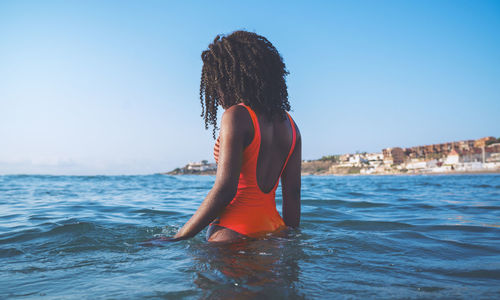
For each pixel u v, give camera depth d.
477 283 1.27
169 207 5.11
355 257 1.64
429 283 1.26
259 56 1.81
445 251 1.82
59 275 1.48
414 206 4.95
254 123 1.72
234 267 1.45
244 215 1.80
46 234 2.60
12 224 3.31
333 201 5.61
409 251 1.80
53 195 8.11
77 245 2.13
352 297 1.12
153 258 1.67
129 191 9.90
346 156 181.62
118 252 1.91
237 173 1.67
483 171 106.50
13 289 1.30
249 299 1.11
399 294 1.14
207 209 1.63
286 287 1.21
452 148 157.38
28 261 1.76
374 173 147.25
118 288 1.27
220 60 1.86
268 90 1.80
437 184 15.41
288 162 2.00
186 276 1.37
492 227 2.80
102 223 3.22
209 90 2.00
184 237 1.73
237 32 1.93
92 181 18.77
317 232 2.35
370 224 2.96
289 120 1.97
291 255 1.62
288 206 2.04
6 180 19.44
